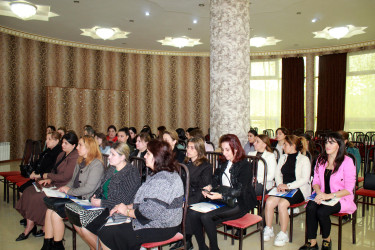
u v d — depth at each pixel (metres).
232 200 2.62
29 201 3.38
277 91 11.61
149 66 11.31
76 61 10.20
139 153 4.26
